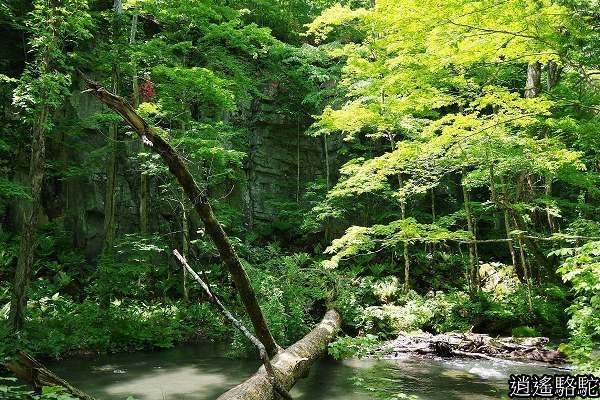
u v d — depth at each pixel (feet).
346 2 61.62
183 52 42.98
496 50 17.47
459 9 15.03
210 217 13.51
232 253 14.46
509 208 36.68
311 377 25.63
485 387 23.52
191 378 25.61
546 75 46.03
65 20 30.71
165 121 42.73
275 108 62.80
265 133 63.10
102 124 46.21
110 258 37.40
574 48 20.01
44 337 30.01
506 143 27.58
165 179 44.39
